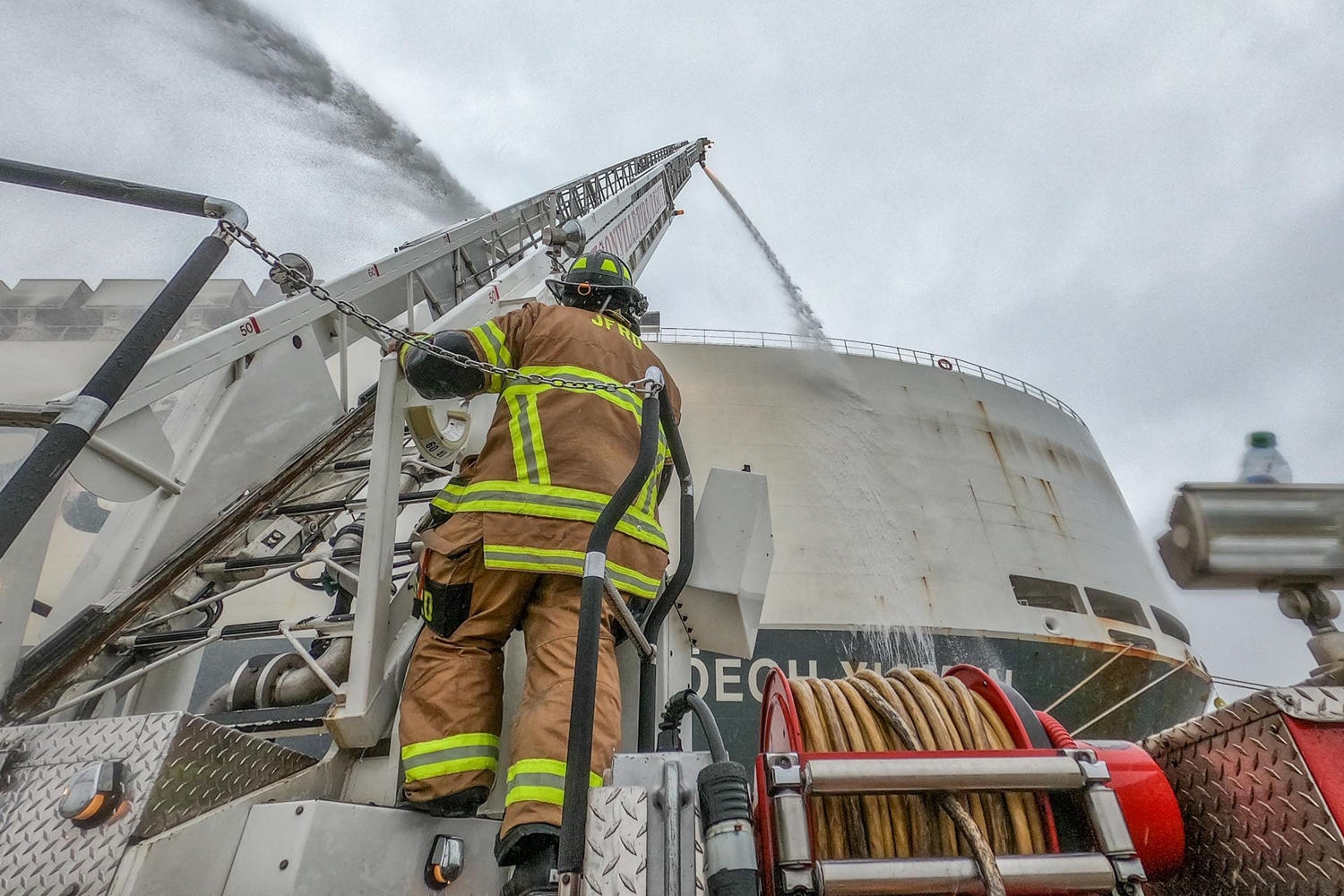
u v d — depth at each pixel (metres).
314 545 3.57
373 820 1.58
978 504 13.27
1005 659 11.55
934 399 14.52
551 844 1.44
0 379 9.22
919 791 1.26
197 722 1.44
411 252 4.88
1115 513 15.28
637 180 13.01
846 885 1.15
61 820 1.32
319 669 2.20
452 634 1.84
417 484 3.63
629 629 1.99
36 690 2.19
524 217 8.20
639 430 2.12
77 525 6.45
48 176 1.78
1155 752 1.63
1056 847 1.30
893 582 11.78
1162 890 1.61
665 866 1.14
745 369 14.04
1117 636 12.55
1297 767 1.29
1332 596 1.36
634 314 2.58
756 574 2.80
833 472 12.80
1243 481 1.38
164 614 2.74
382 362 2.40
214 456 2.91
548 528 1.80
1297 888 1.27
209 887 1.38
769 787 1.25
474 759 1.70
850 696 1.49
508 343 2.16
